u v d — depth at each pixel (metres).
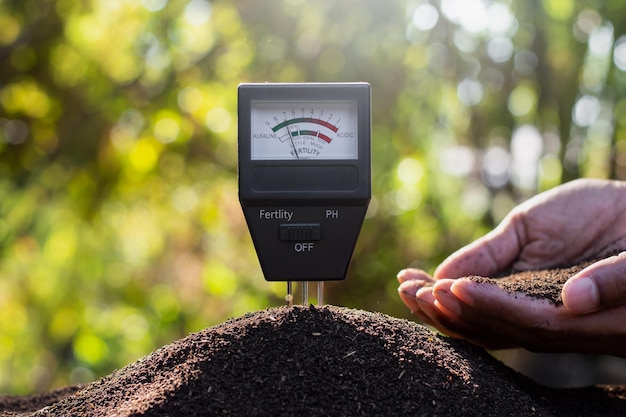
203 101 0.98
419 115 0.92
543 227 0.53
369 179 0.41
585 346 0.43
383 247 0.92
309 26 0.88
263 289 0.99
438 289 0.42
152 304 1.17
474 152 0.97
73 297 1.15
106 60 0.97
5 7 0.94
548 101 0.94
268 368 0.36
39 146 0.99
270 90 0.41
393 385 0.35
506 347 0.46
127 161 1.00
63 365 1.21
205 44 0.97
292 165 0.41
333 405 0.34
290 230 0.41
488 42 0.92
